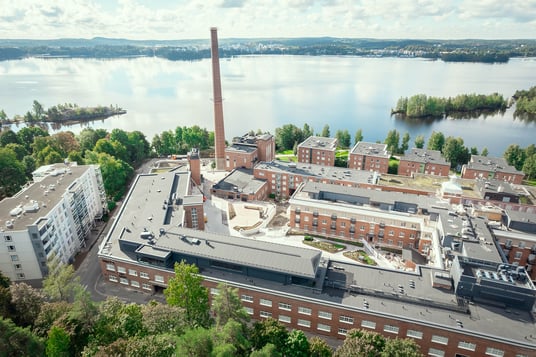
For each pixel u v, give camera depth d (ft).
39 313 217.77
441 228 324.39
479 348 223.71
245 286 267.39
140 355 171.83
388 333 242.37
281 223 445.37
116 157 610.65
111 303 221.05
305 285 265.95
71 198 363.76
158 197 404.36
